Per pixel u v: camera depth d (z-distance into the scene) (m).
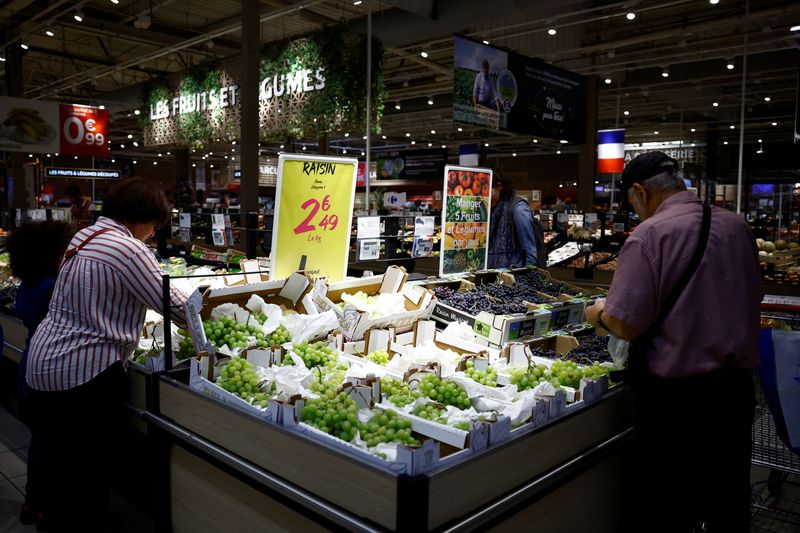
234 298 2.95
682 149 25.84
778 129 22.08
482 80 9.32
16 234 2.83
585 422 2.26
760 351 2.54
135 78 18.66
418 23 10.08
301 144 28.62
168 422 2.43
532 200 20.02
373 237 4.08
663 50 13.85
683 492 2.12
